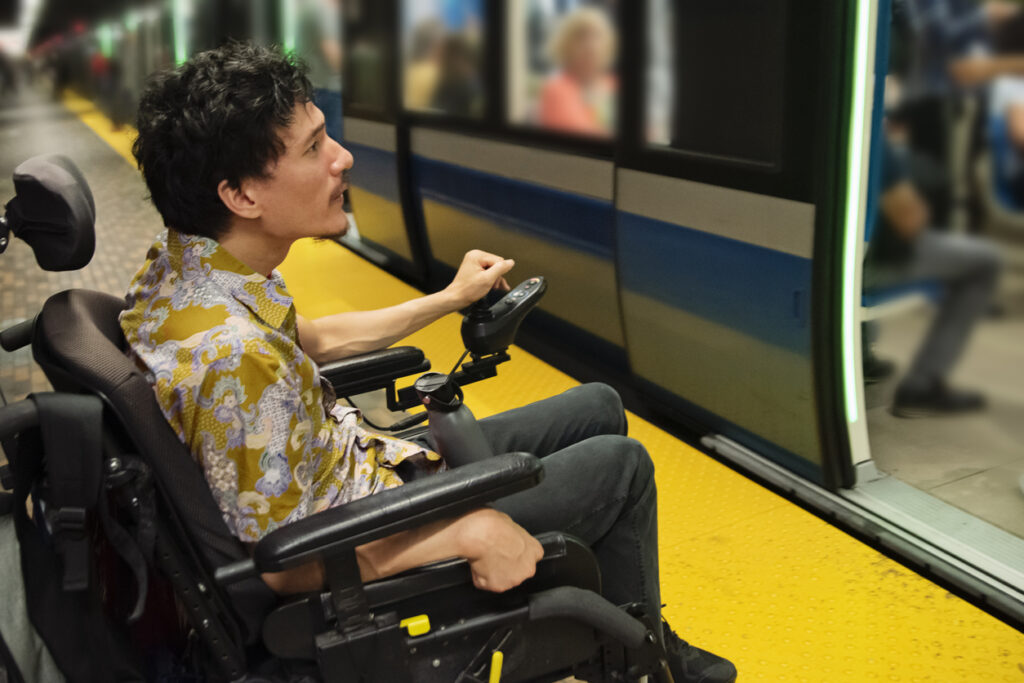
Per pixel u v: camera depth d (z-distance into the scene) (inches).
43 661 58.3
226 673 56.6
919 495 109.9
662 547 103.7
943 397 140.9
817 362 102.1
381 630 55.2
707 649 87.8
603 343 144.9
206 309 55.6
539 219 149.6
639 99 119.4
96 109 705.0
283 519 54.3
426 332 171.8
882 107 99.1
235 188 55.5
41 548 56.6
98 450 50.7
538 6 138.6
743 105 103.2
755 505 110.5
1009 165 156.9
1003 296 171.3
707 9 105.7
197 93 53.8
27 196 58.6
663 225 119.6
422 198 188.9
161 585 60.3
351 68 209.0
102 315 61.5
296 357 57.4
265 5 265.7
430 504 52.9
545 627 60.9
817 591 95.1
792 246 100.0
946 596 93.2
